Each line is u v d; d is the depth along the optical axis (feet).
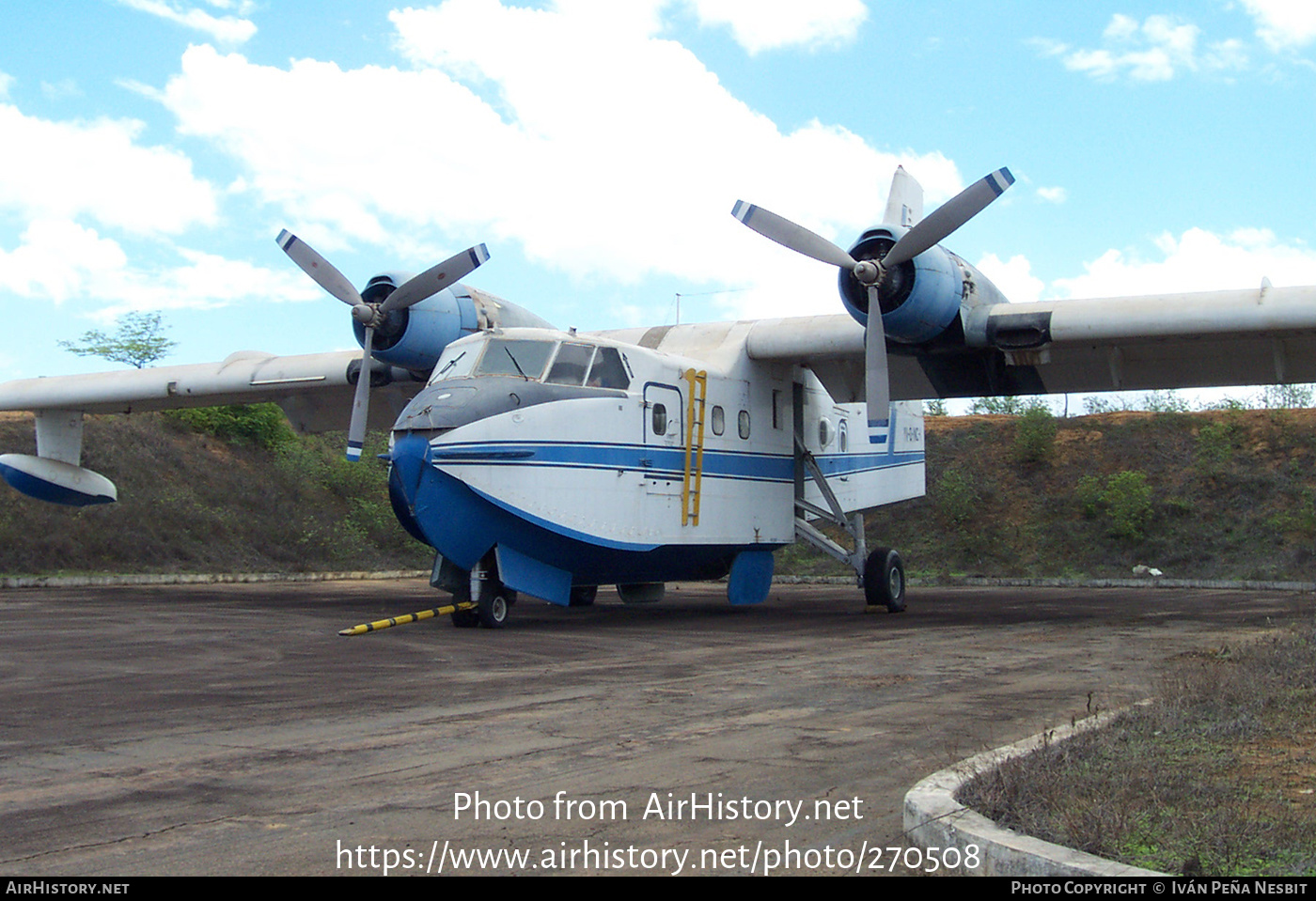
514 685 27.53
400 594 67.05
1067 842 12.51
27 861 13.26
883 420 44.88
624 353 45.85
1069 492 91.35
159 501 88.53
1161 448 93.09
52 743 20.26
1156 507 85.56
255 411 106.83
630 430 45.16
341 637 39.78
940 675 29.01
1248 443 90.99
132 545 81.56
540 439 42.09
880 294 45.55
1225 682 23.20
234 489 96.48
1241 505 84.02
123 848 13.75
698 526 48.49
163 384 62.54
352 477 105.40
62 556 77.00
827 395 59.82
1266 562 77.05
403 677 28.99
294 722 22.30
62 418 67.67
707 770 17.79
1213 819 13.24
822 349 50.62
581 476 43.24
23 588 69.36
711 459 49.39
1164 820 13.46
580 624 46.55
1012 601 61.00
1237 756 17.04
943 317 45.44
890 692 25.89
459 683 27.89
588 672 30.04
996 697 25.00
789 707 23.80
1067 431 99.19
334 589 73.05
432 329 50.62
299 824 14.83
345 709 23.86
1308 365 46.91
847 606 59.41
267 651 35.29
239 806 15.71
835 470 60.23
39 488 64.54
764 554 53.72
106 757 19.02
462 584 45.42
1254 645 32.19
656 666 31.30
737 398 51.37
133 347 109.40
